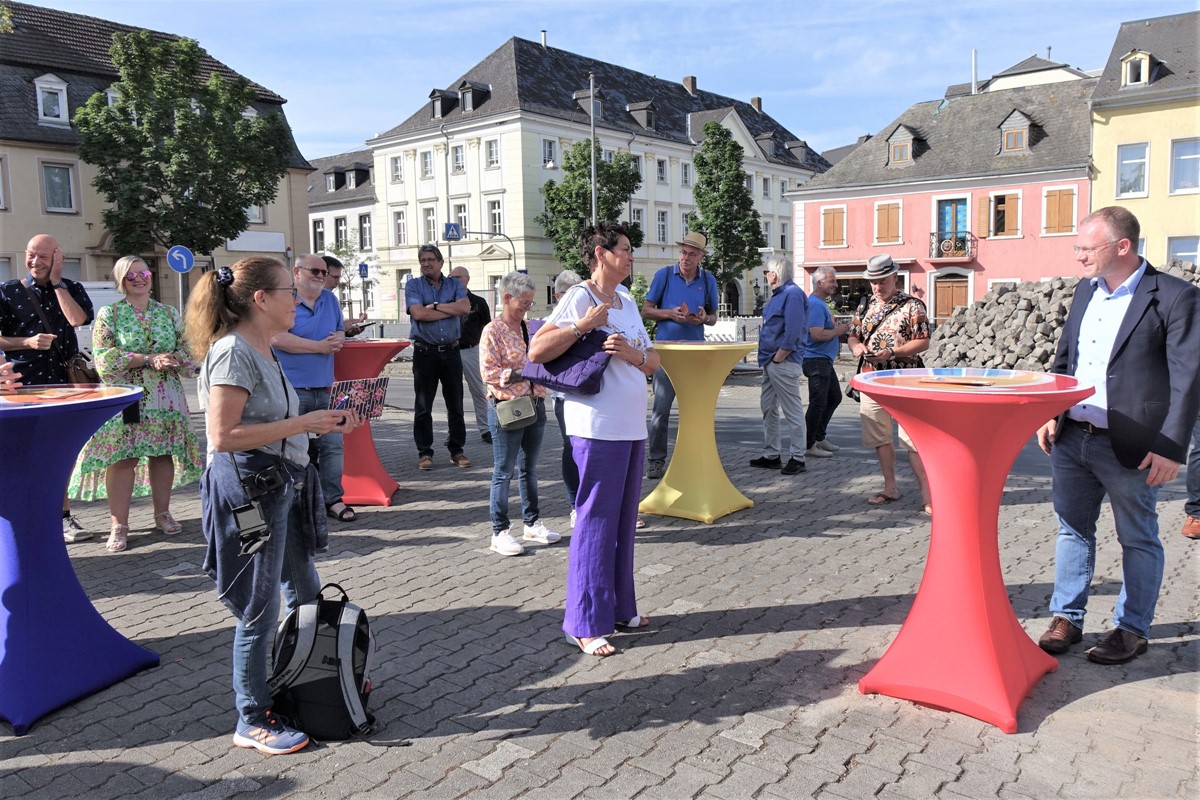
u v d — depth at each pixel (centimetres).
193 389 1567
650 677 363
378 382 490
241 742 306
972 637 329
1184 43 3284
